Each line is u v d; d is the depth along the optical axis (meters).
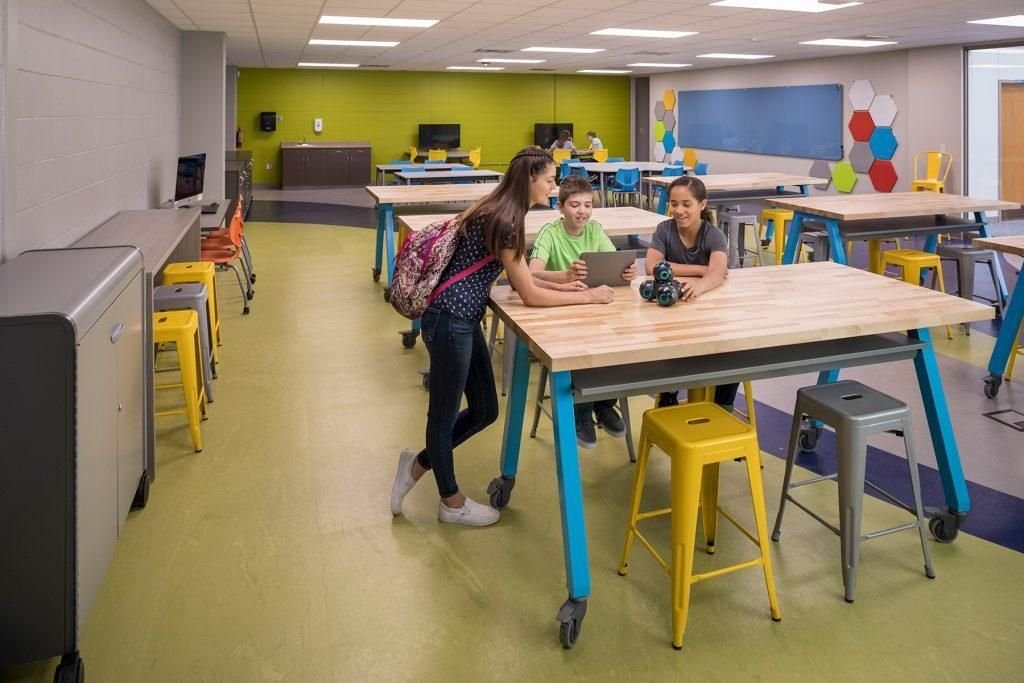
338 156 17.47
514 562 2.62
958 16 8.01
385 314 6.08
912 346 2.64
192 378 3.45
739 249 7.75
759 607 2.36
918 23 8.55
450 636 2.24
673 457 2.16
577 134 19.72
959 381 4.39
